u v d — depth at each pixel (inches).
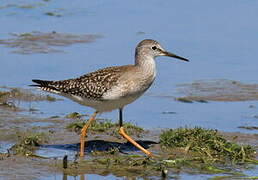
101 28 908.6
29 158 502.0
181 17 956.6
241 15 960.9
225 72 763.4
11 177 460.1
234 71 766.5
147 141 558.3
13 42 836.6
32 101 665.6
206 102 679.7
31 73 737.0
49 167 486.9
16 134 557.9
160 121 621.9
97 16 960.9
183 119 628.4
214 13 972.6
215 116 638.5
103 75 531.5
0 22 919.7
